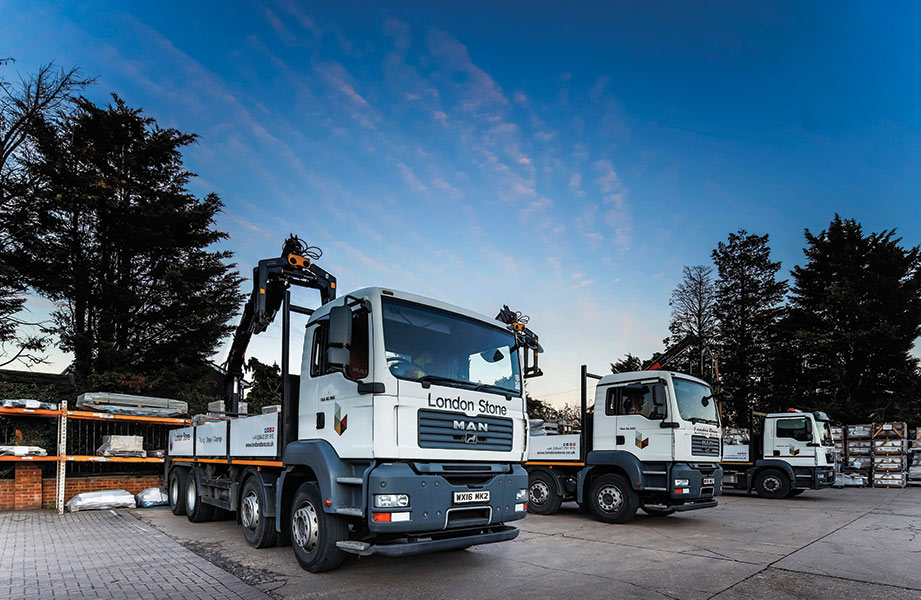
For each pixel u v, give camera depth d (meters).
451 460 6.02
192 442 10.25
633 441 10.39
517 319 10.57
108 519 10.46
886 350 32.59
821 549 7.95
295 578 6.02
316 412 6.54
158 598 5.29
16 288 17.47
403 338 5.96
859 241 35.53
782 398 34.47
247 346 11.55
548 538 8.77
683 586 5.86
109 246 18.92
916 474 22.64
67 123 18.42
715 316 39.78
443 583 5.90
